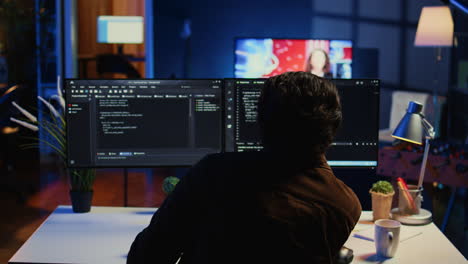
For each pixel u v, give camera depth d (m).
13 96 5.41
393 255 1.54
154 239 1.05
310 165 0.99
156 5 6.85
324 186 0.99
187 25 6.96
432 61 6.59
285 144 0.99
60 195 4.80
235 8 6.90
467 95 6.22
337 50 6.45
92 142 1.95
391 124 5.55
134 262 1.09
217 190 0.99
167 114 1.96
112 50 8.10
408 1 6.62
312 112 0.98
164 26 6.89
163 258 1.06
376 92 1.97
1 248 3.41
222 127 1.97
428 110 5.39
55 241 1.68
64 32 6.75
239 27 6.93
